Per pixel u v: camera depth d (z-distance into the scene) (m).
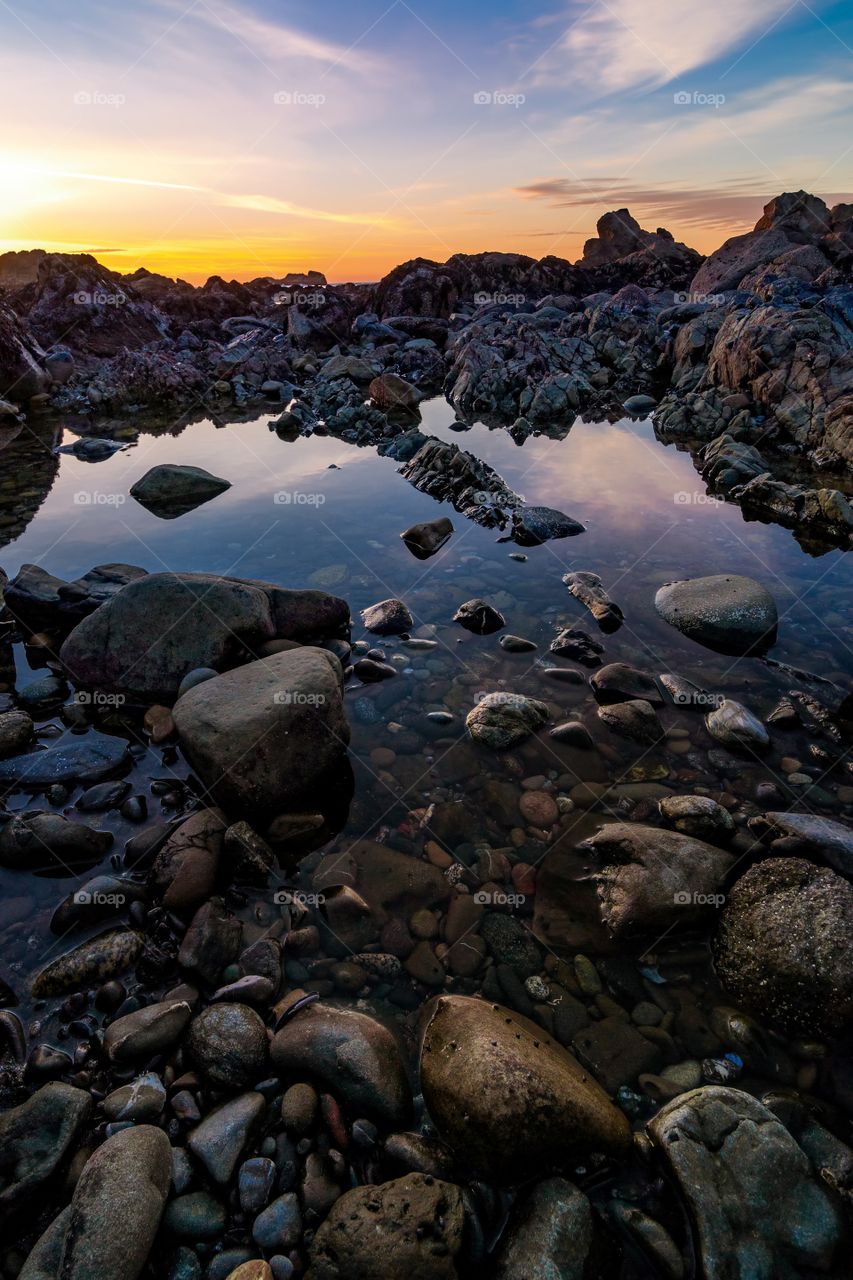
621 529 9.45
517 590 7.68
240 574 8.07
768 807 4.48
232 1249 2.36
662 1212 2.49
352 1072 2.81
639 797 4.60
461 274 33.69
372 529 9.52
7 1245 2.39
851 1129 2.73
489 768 4.89
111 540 9.12
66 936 3.57
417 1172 2.54
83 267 26.05
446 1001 3.13
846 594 7.37
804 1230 2.38
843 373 12.70
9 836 4.02
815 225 34.91
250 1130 2.67
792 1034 3.09
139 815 4.38
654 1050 3.05
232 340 28.39
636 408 17.75
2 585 7.55
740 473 11.14
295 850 4.14
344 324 26.45
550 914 3.73
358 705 5.61
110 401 18.48
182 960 3.37
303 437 15.19
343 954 3.50
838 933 3.19
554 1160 2.60
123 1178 2.38
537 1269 2.26
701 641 6.54
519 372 18.47
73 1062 2.96
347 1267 2.24
